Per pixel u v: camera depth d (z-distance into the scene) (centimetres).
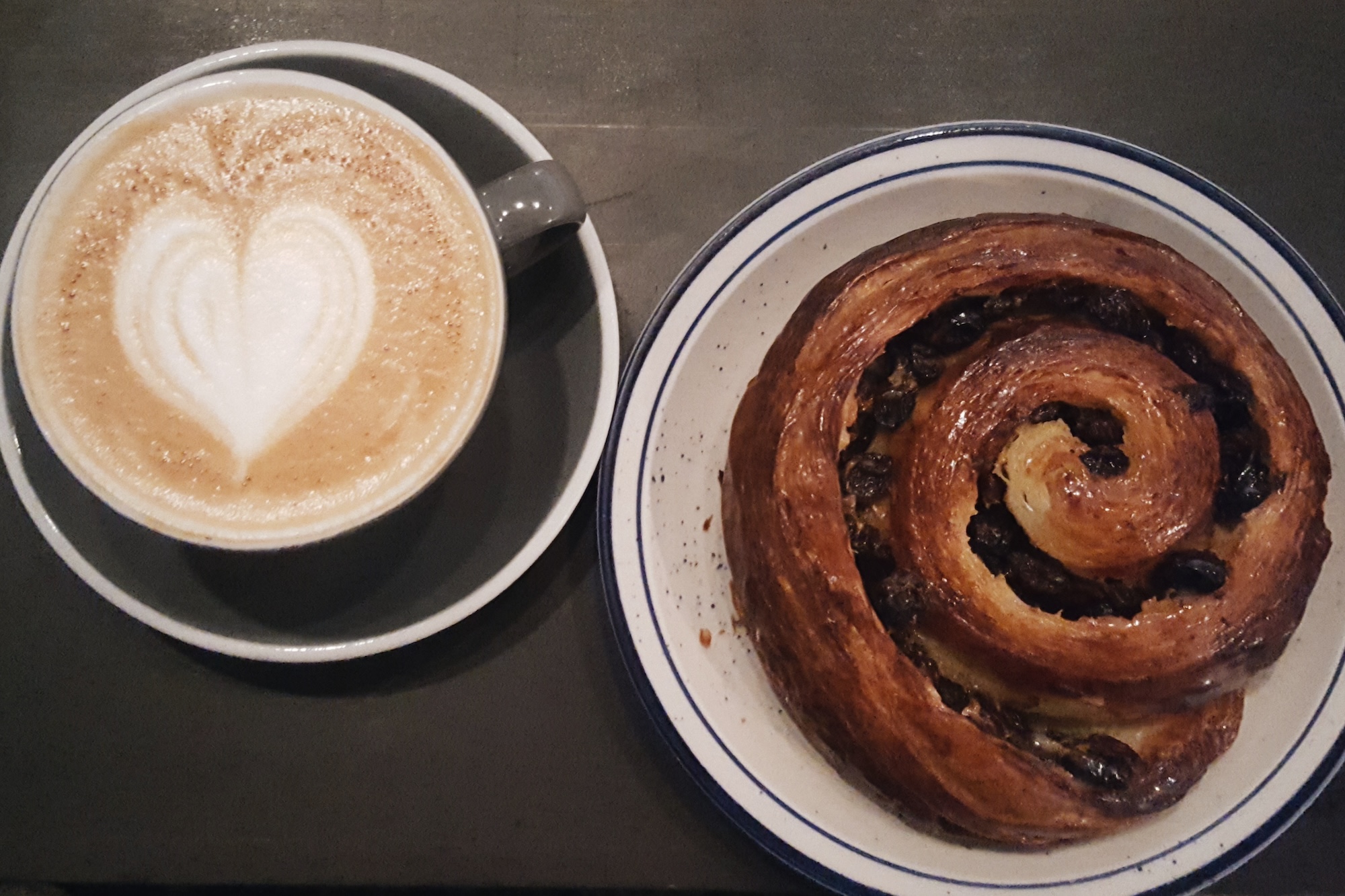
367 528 29
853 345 28
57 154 33
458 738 32
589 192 33
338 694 32
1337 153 34
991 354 28
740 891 31
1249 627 27
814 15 34
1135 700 27
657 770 32
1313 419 29
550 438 29
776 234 31
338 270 27
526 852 31
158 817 31
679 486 32
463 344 26
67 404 26
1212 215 31
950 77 34
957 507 27
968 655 27
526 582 32
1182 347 29
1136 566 27
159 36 33
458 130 29
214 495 26
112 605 32
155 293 26
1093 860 29
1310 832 31
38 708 32
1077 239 29
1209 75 35
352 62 29
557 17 34
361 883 31
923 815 28
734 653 31
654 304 33
